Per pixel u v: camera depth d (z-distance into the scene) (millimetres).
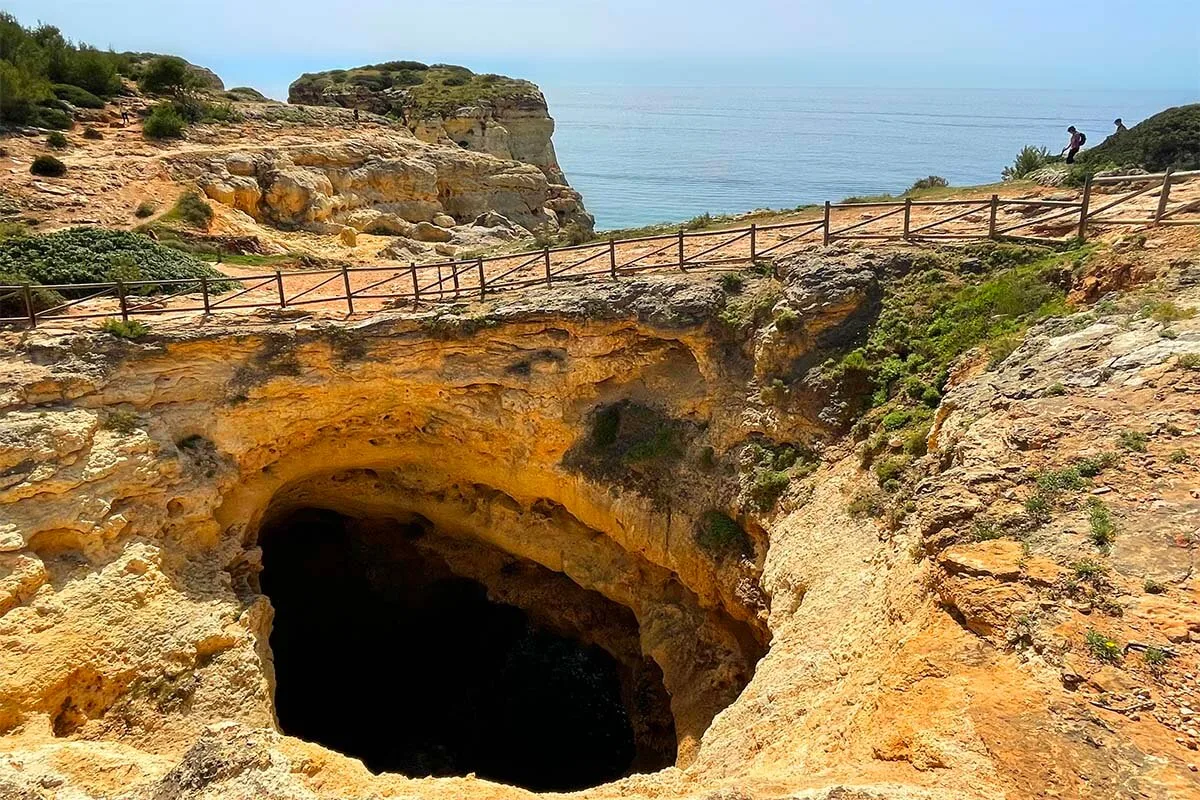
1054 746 6605
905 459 13680
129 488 16516
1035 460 9984
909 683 7918
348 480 22578
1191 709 6672
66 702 14477
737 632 17844
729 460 17766
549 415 19328
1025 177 26906
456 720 25547
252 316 19641
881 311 17188
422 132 62531
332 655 27141
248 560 19047
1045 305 14883
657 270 20312
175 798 8742
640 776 12258
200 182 36188
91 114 41938
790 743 9406
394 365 18938
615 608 23312
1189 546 8109
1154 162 23922
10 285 19188
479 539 23672
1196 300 12375
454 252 38344
